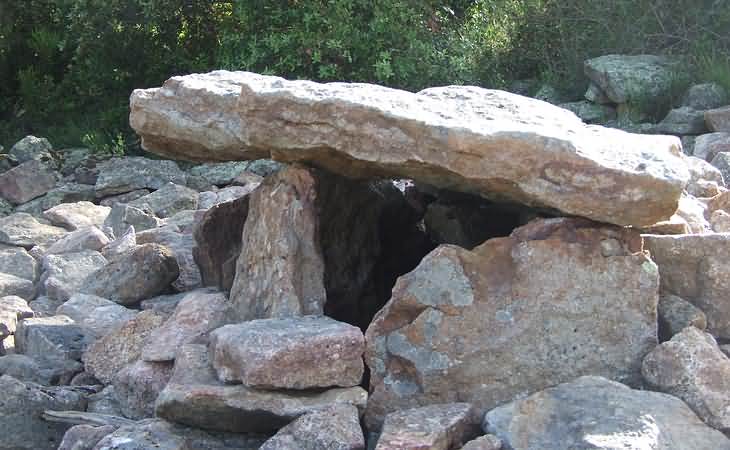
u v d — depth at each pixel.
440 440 3.53
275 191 4.60
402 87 10.77
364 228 5.10
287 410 3.78
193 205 9.27
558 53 10.80
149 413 4.35
